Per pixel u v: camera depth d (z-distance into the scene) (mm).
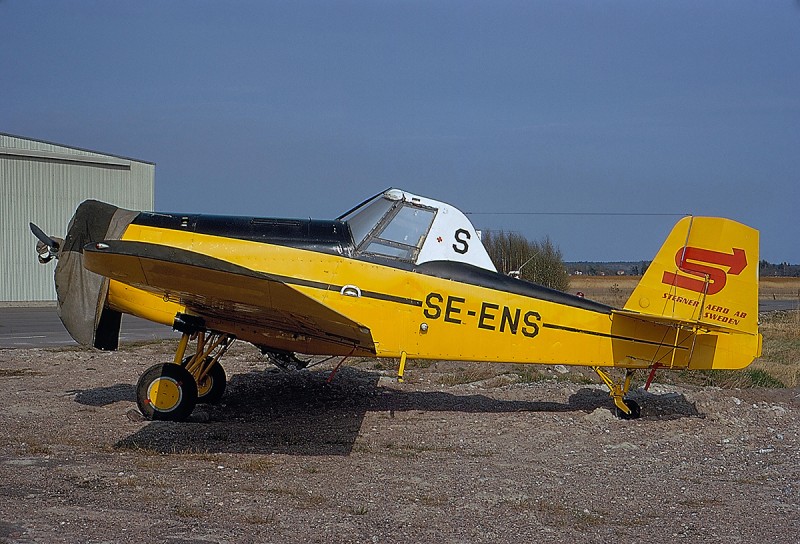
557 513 5129
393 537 4555
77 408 8469
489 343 8250
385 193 8234
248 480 5715
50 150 29078
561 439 7691
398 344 8133
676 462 6820
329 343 8211
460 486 5754
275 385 10484
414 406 9344
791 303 48062
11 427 7406
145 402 7859
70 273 7930
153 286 6586
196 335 8500
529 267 31719
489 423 8359
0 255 28062
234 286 6277
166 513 4793
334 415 8672
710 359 8516
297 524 4707
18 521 4508
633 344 8516
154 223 7996
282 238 7984
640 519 5062
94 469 5820
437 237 8227
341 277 7949
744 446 7500
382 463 6461
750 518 5109
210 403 9031
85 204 8070
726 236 8500
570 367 13109
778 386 12109
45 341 15719
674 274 8578
